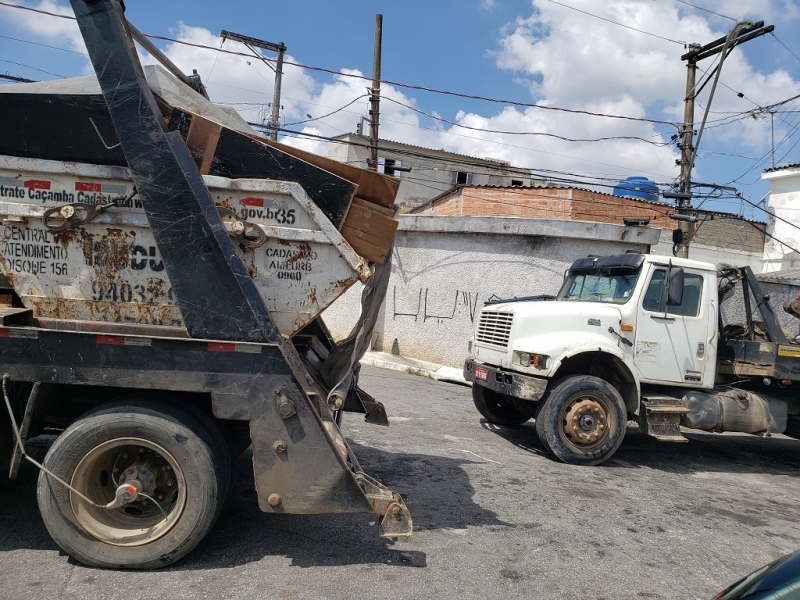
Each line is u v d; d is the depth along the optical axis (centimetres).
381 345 1608
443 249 1470
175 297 345
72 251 368
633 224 1374
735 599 219
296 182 382
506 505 499
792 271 1522
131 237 367
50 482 331
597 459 654
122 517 354
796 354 711
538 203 1827
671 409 662
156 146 344
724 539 465
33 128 356
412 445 684
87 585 323
